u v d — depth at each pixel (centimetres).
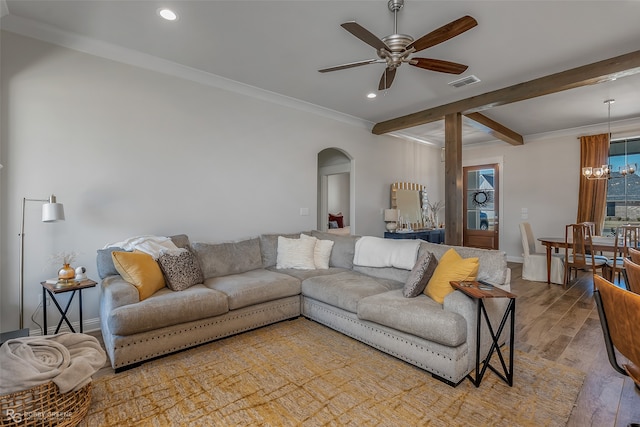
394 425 174
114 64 317
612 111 497
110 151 316
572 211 604
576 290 452
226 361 244
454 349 210
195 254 331
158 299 247
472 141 721
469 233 755
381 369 233
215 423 175
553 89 362
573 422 175
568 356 253
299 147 479
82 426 171
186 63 348
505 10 247
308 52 320
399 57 238
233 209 407
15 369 156
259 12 254
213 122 388
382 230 625
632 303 113
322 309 315
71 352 188
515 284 489
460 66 264
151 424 174
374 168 606
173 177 357
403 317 232
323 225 697
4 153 265
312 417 180
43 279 282
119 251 265
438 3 240
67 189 293
